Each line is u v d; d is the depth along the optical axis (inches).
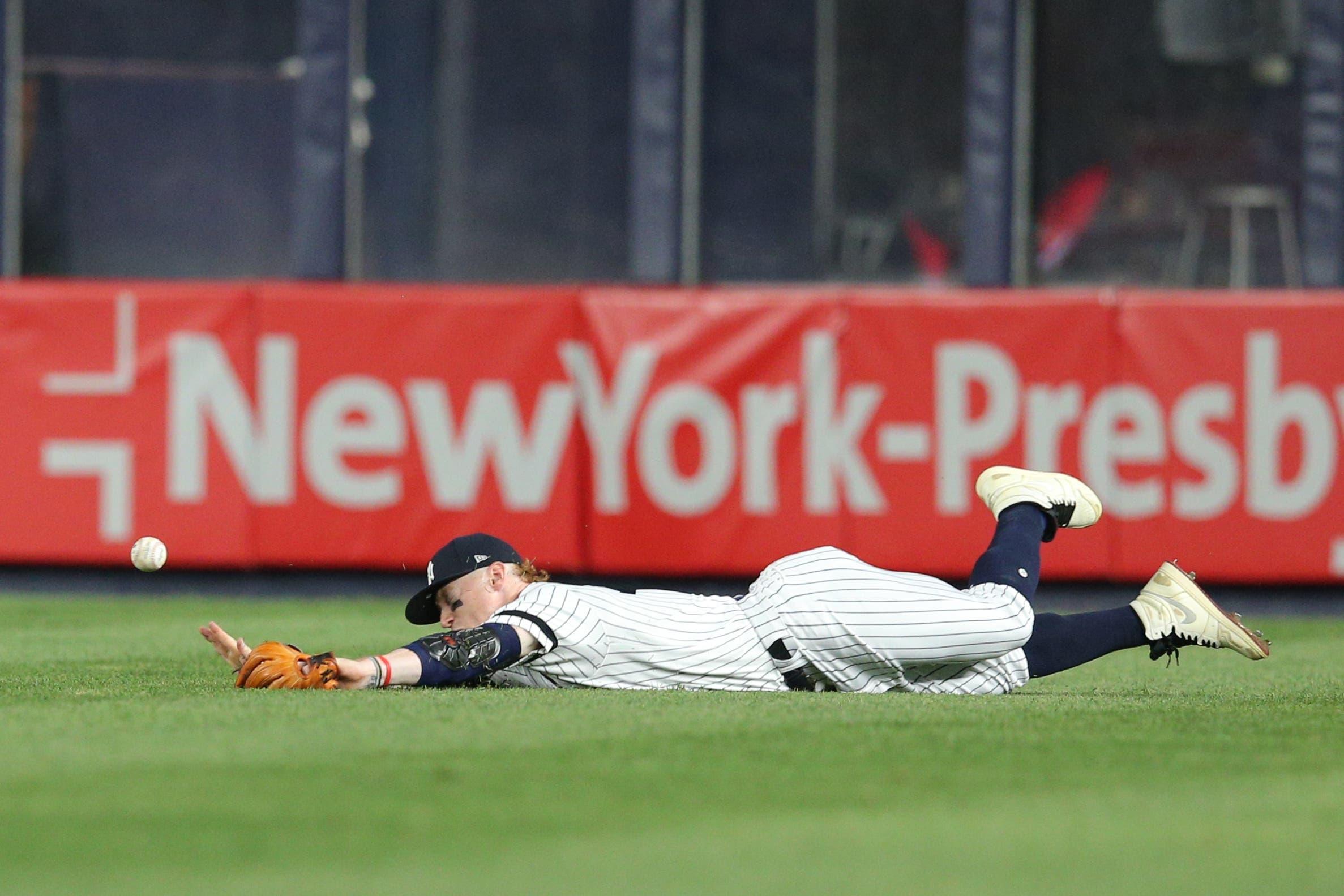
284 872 359.6
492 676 644.7
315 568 1280.8
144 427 1282.0
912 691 652.1
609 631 631.2
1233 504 1231.5
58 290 1286.9
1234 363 1232.2
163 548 740.0
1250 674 821.9
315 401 1278.3
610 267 1378.0
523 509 1268.5
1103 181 1354.6
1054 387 1243.2
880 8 1365.7
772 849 380.8
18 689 667.4
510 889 346.3
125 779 454.3
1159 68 1348.4
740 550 1257.4
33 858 372.5
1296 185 1342.3
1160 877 359.9
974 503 1246.3
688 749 502.0
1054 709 601.0
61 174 1386.6
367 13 1373.0
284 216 1381.6
